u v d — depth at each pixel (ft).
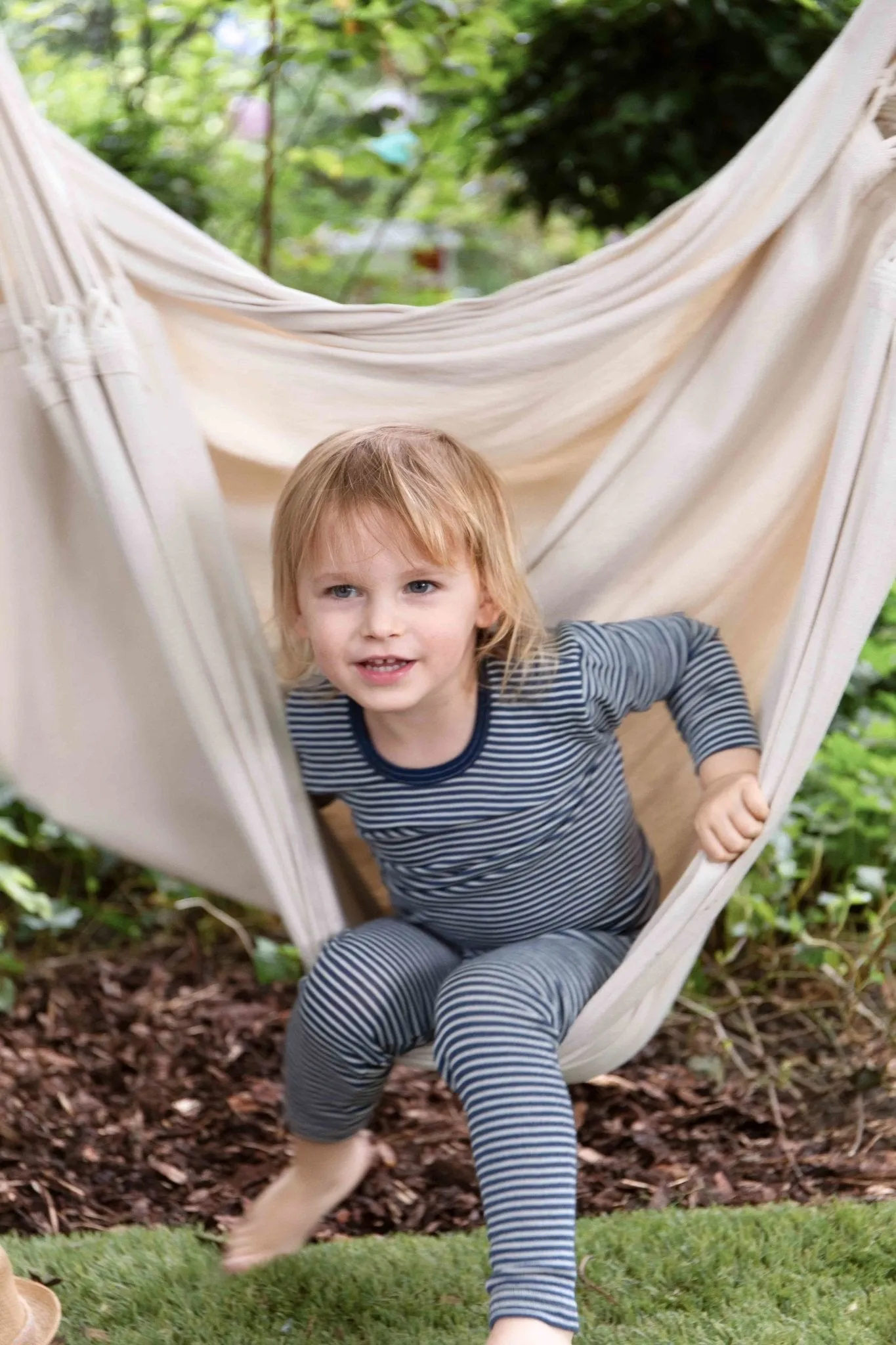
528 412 6.72
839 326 6.15
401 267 22.59
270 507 7.27
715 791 6.34
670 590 6.83
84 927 11.73
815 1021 9.81
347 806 7.43
